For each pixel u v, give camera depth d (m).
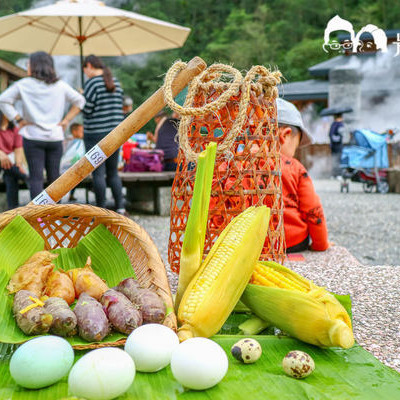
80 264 1.93
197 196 1.60
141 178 5.82
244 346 1.43
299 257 2.95
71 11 6.08
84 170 1.93
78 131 7.21
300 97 21.39
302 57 39.09
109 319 1.47
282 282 1.67
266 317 1.60
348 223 6.19
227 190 1.94
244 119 1.83
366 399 1.24
